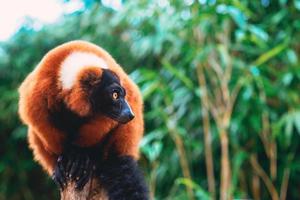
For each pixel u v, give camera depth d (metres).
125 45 8.77
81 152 4.21
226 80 6.73
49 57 4.38
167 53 7.56
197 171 8.12
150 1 6.98
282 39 7.25
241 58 7.54
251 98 7.02
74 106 4.15
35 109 4.18
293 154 7.48
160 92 6.95
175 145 7.59
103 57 4.54
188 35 6.93
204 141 7.59
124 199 3.94
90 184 4.02
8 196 10.22
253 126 7.21
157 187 8.01
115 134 4.21
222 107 6.97
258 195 7.67
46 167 4.51
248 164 7.82
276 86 7.14
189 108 7.47
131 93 4.36
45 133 4.21
